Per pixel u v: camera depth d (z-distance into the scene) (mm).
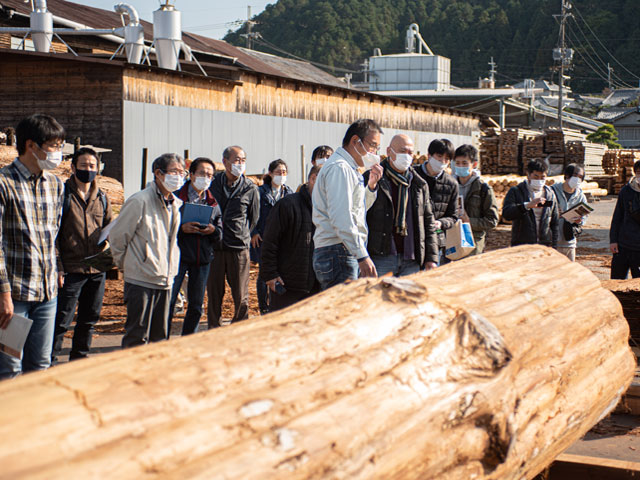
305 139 22531
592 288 3469
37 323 4207
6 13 20062
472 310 2385
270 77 20469
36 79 15742
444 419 1955
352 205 4523
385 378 1902
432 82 65125
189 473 1362
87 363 1654
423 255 5180
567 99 103625
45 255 4125
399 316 2170
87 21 22953
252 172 19812
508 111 57750
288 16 166750
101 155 15242
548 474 3438
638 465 3344
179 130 16781
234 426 1510
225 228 6414
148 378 1548
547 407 2582
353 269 4719
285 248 5312
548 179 22906
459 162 6723
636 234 7320
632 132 83375
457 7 167625
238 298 6543
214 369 1650
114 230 4883
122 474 1294
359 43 162500
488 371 2195
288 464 1502
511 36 158750
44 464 1232
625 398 4531
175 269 5121
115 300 8766
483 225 6840
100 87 15211
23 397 1387
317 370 1816
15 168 4016
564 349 2807
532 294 2996
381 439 1739
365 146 4570
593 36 140750
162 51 19000
